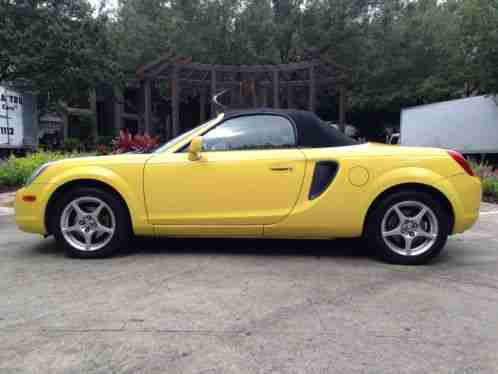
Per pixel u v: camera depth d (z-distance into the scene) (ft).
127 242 14.14
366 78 80.69
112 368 6.87
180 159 13.17
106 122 92.02
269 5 75.15
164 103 88.17
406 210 12.94
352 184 12.75
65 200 13.17
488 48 46.70
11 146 43.09
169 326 8.40
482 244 15.69
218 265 12.66
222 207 13.08
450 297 10.09
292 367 6.91
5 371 6.76
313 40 75.61
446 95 77.15
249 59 70.23
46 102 58.75
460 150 49.44
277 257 13.64
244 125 13.70
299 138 13.41
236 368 6.88
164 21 70.44
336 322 8.63
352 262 13.09
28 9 50.72
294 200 12.96
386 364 7.02
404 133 58.18
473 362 7.09
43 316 8.87
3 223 19.71
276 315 8.95
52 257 13.60
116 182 13.00
